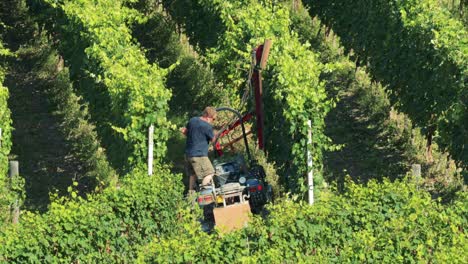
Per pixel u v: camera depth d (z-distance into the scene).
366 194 36.66
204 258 31.70
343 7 64.56
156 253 31.89
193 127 42.84
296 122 42.72
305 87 43.16
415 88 52.00
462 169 46.59
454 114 46.09
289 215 34.09
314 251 34.19
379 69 57.34
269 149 47.12
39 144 57.81
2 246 32.81
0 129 45.88
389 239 32.19
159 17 75.38
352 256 31.80
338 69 65.88
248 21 53.78
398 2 55.19
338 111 60.75
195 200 42.03
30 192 51.06
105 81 46.97
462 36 50.94
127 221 37.62
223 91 61.97
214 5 60.03
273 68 46.78
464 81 46.53
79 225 35.03
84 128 58.91
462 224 34.50
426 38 50.69
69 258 34.88
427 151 52.31
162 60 67.75
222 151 49.19
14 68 70.31
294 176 43.66
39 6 70.31
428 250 33.09
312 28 73.38
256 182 42.38
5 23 78.69
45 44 73.88
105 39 52.00
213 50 57.56
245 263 30.50
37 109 63.50
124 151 46.25
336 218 34.62
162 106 44.84
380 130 57.41
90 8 55.84
